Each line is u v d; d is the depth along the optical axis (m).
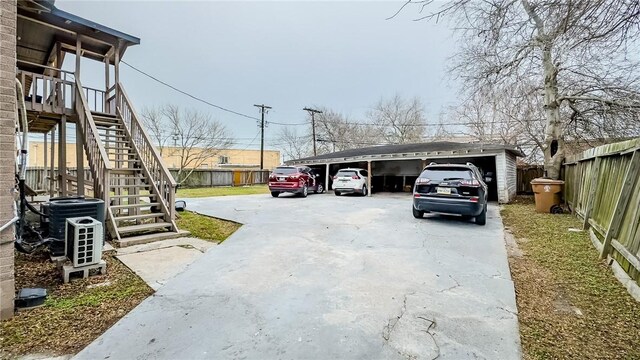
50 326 2.48
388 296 3.05
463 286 3.31
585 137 10.40
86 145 6.24
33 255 4.23
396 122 29.59
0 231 2.52
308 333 2.37
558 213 7.93
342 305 2.85
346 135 31.73
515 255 4.44
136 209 6.53
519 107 8.90
